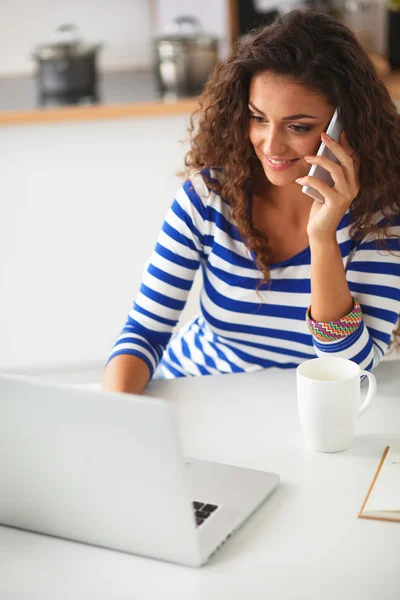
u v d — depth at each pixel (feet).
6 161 8.82
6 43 11.12
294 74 4.26
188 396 4.47
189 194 4.97
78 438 2.95
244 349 5.22
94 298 9.38
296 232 4.85
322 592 2.84
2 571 3.03
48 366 9.59
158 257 5.05
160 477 2.88
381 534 3.14
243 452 3.82
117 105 8.68
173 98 9.05
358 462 3.67
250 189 4.88
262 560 3.03
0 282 9.27
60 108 8.68
